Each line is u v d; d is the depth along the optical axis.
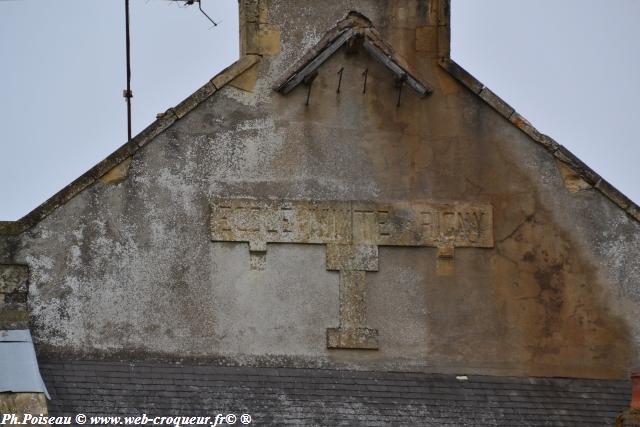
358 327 45.06
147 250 44.62
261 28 46.06
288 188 45.50
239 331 44.62
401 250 45.66
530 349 45.66
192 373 43.91
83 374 43.22
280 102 45.88
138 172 44.94
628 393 45.47
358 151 45.97
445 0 46.81
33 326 43.72
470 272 45.81
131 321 44.19
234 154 45.44
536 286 46.00
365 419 43.34
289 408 43.28
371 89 46.28
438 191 46.06
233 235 45.00
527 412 44.47
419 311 45.41
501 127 46.62
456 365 45.28
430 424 43.53
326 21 46.34
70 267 44.16
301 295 45.03
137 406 42.62
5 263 43.88
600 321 46.06
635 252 46.50
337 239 45.41
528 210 46.31
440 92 46.56
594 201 46.59
